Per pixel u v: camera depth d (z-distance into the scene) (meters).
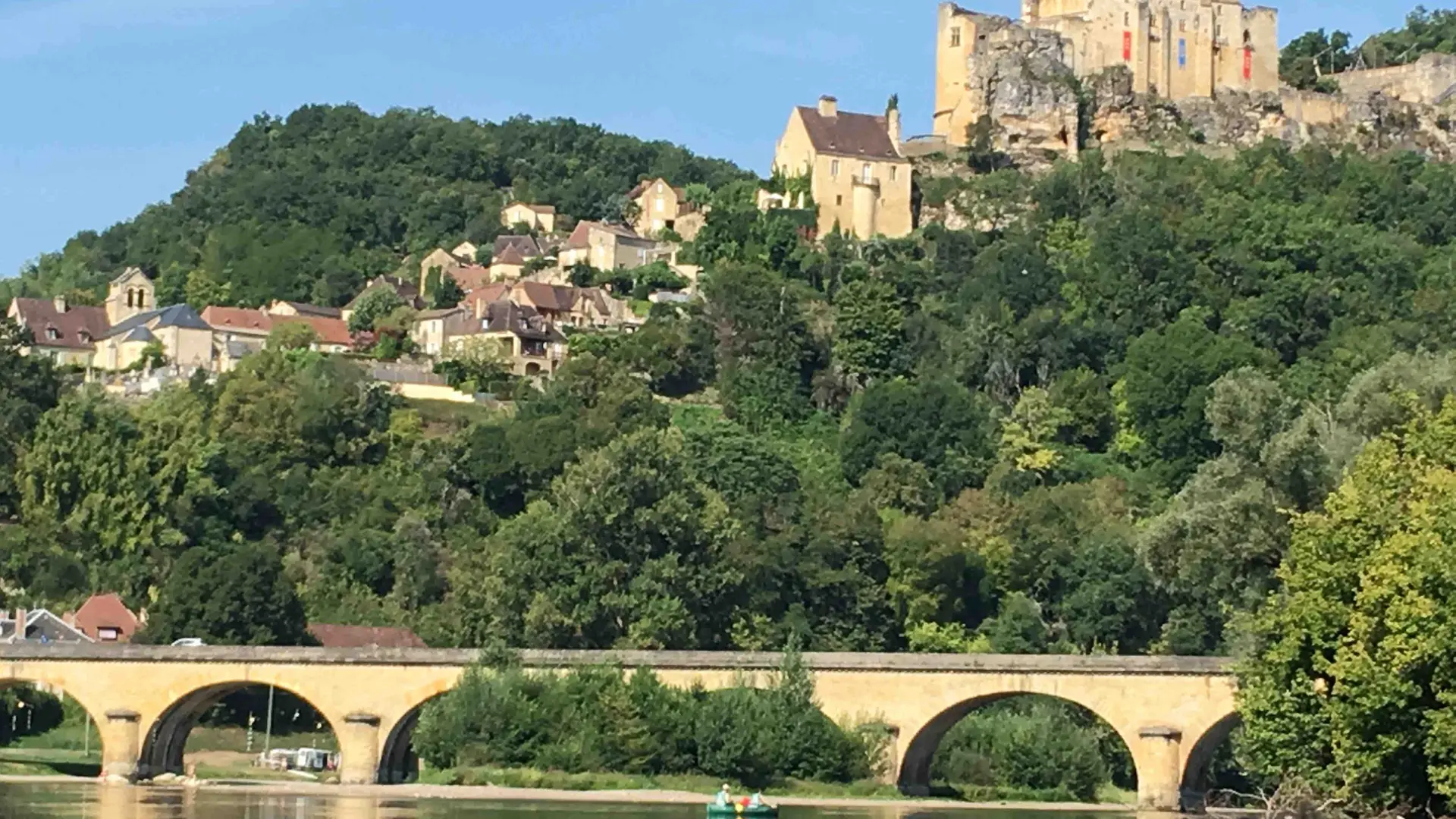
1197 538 171.12
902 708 186.25
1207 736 179.62
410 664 189.75
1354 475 137.12
